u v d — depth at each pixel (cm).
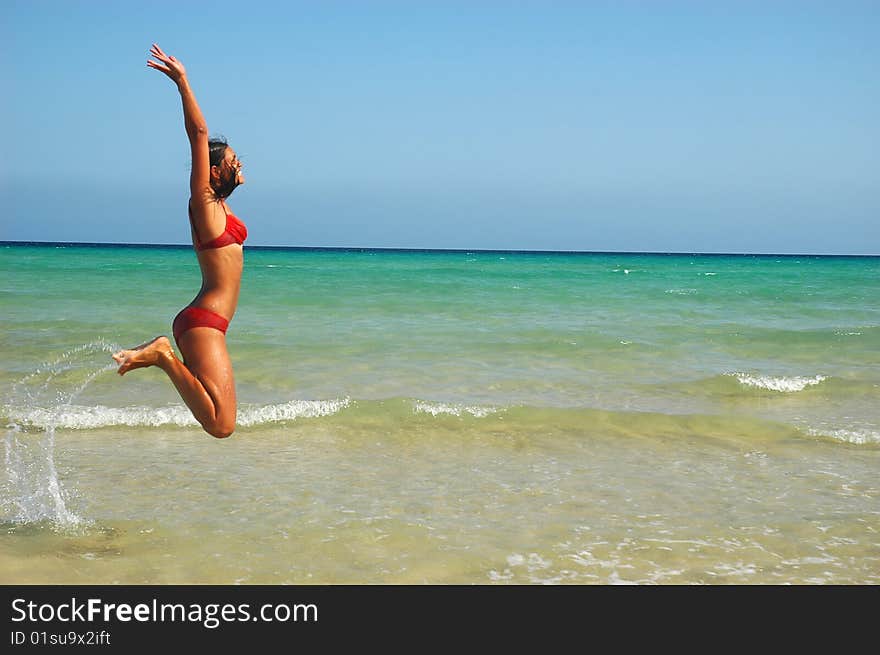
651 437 984
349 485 781
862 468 866
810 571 596
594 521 690
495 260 8988
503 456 897
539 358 1475
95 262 4912
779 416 1103
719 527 680
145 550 613
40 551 606
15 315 1862
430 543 635
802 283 3894
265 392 1169
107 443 916
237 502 723
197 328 489
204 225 486
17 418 997
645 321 2020
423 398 1148
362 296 2573
